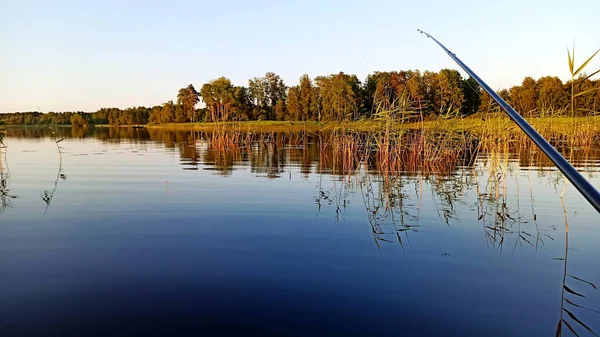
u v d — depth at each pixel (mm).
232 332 2113
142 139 20875
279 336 2080
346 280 2779
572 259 3217
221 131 17719
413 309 2385
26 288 2611
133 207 4898
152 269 2949
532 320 2270
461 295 2568
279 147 15508
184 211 4699
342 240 3668
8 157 10852
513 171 8320
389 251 3375
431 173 8289
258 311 2340
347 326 2188
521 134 12484
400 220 4387
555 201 5398
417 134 10969
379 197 5625
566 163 1193
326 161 10414
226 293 2568
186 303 2428
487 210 4867
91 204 5039
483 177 7641
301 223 4227
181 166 9102
